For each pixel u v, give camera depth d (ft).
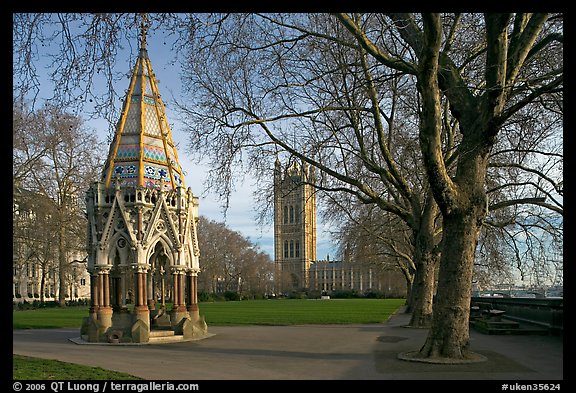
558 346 61.77
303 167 83.46
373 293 421.59
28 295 274.36
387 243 141.38
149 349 63.26
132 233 74.43
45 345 68.54
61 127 147.64
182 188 80.69
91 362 50.62
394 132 104.12
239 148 73.00
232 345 67.41
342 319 123.44
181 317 79.36
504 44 50.37
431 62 47.62
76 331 93.30
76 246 178.81
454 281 51.65
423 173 93.91
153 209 76.23
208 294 305.73
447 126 88.12
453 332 51.26
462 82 56.44
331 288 595.06
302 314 147.95
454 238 51.96
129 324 77.15
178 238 79.36
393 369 46.29
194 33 54.49
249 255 372.58
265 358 54.29
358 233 160.56
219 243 350.02
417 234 92.94
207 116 73.92
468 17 70.49
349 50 75.61
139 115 80.28
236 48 67.87
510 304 101.76
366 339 74.38
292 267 583.99
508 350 58.08
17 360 49.65
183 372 44.70
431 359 50.14
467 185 51.98
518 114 76.38
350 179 80.79
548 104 69.97
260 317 132.67
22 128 122.42
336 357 54.80
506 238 104.06
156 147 80.53
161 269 91.56
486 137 51.72
